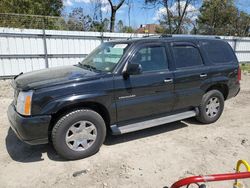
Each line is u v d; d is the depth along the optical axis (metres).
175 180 3.25
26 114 3.35
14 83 3.93
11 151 4.04
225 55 5.42
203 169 3.51
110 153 3.98
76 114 3.61
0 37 11.02
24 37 11.55
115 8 19.86
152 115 4.45
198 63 4.91
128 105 4.00
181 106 4.75
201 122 5.33
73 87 3.51
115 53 4.22
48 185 3.15
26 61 11.86
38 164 3.64
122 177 3.31
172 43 4.59
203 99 5.07
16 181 3.23
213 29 28.27
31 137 3.40
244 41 19.56
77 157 3.74
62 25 16.03
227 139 4.57
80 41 13.04
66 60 12.88
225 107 6.77
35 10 21.95
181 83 4.59
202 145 4.30
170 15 24.38
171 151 4.06
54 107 3.40
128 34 14.41
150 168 3.53
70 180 3.25
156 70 4.30
